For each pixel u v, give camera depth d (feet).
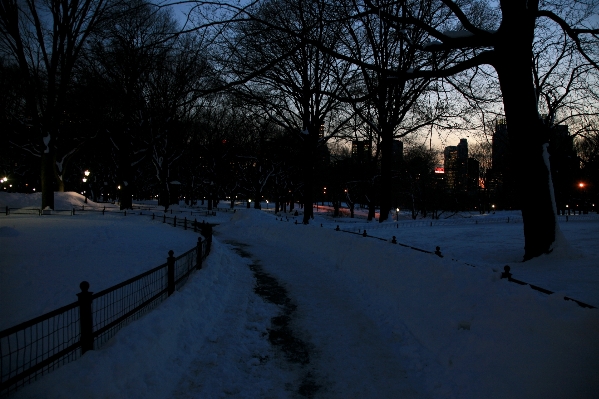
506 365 15.74
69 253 49.52
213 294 30.86
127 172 155.74
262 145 178.09
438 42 36.40
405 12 33.27
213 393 16.99
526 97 41.22
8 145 144.05
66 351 14.99
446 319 21.57
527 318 16.46
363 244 44.19
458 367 18.03
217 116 170.50
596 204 183.52
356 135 110.01
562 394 12.75
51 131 124.47
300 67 85.61
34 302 27.99
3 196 136.98
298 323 26.76
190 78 24.72
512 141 43.01
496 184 229.25
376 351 21.90
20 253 48.11
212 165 196.65
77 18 110.83
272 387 17.78
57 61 117.29
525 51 39.86
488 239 73.36
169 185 174.81
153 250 55.42
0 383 12.04
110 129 148.66
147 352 17.79
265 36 31.04
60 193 155.53
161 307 22.89
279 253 59.47
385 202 112.16
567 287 29.43
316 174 215.31
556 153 122.52
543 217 41.75
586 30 37.78
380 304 29.71
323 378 18.72
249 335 24.22
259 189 187.83
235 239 79.92
